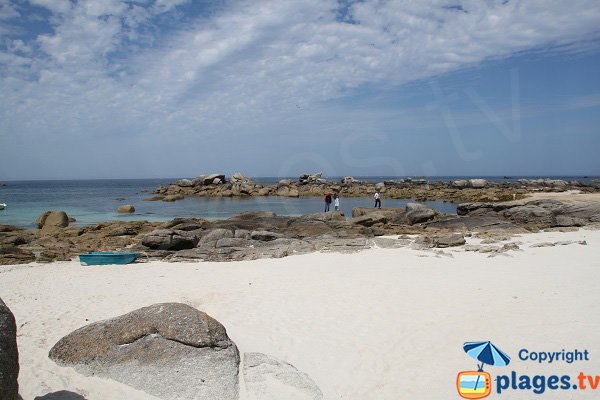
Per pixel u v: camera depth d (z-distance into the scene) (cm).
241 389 671
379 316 962
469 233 2383
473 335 840
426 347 804
